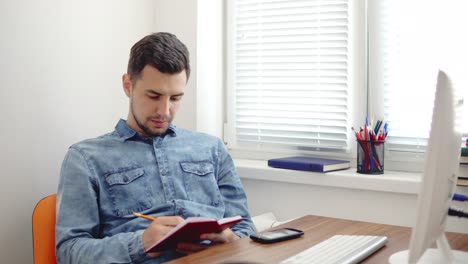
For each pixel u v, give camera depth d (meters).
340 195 1.91
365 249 1.10
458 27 1.78
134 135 1.59
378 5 1.92
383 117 1.95
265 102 2.18
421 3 1.84
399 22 1.88
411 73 1.88
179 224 1.17
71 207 1.42
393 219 1.82
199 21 2.10
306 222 1.45
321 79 2.06
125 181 1.51
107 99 1.93
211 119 2.22
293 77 2.11
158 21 2.17
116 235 1.35
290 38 2.11
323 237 1.28
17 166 1.61
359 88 1.98
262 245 1.21
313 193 1.97
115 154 1.54
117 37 1.97
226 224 1.22
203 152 1.69
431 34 1.83
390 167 1.95
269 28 2.15
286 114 2.14
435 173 0.85
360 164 1.87
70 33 1.77
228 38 2.25
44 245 1.46
